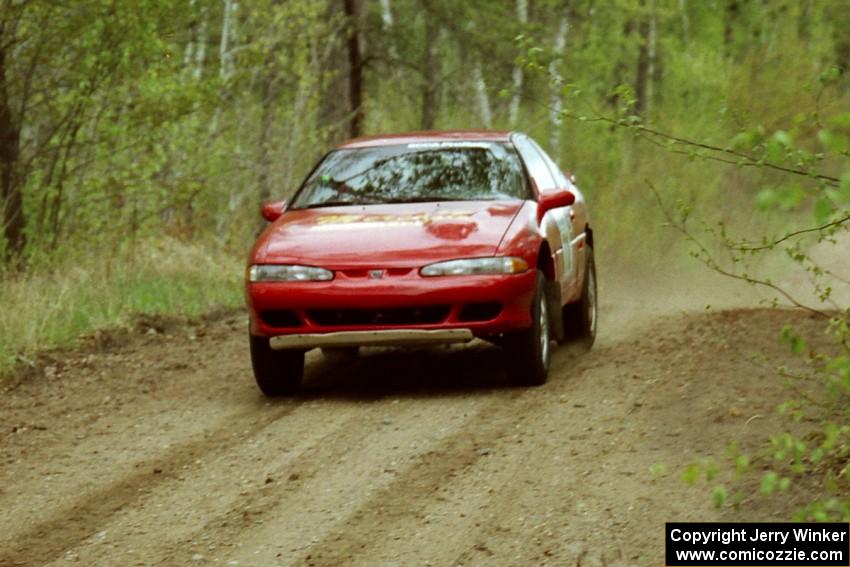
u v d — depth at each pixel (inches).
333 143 2266.2
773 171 1642.5
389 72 2947.8
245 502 684.7
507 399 905.5
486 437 793.6
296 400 952.9
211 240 1851.6
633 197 1755.7
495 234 925.2
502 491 675.4
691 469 477.4
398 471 727.7
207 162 1766.7
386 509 657.0
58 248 1503.4
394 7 3408.0
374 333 907.4
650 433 771.4
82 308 1331.2
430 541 602.9
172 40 1679.4
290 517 653.3
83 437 861.8
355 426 847.1
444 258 906.1
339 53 2329.0
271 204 1034.7
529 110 2532.0
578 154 1851.6
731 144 469.4
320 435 827.4
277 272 923.4
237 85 1818.4
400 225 943.7
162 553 605.9
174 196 1625.2
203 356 1193.4
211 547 611.8
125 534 639.1
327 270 914.1
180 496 703.1
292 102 2256.4
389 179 1021.8
